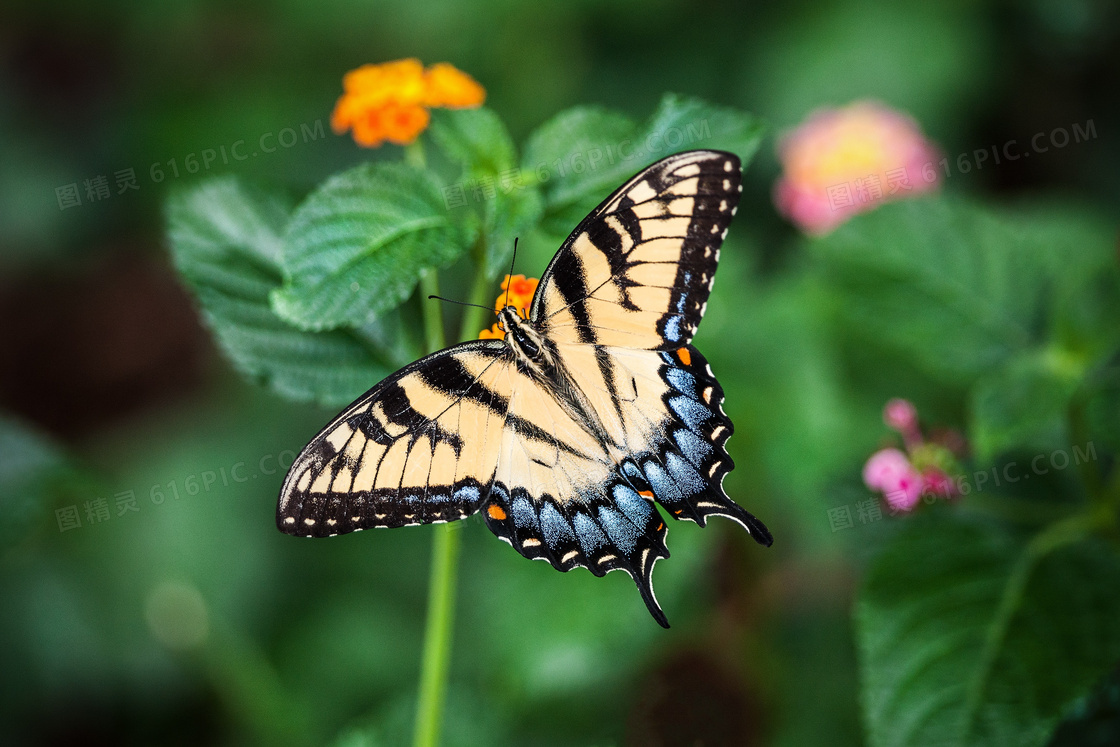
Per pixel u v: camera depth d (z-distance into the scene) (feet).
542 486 2.50
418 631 2.94
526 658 2.60
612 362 2.50
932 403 2.65
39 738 2.95
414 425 2.45
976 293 2.58
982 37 3.37
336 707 2.91
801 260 2.85
